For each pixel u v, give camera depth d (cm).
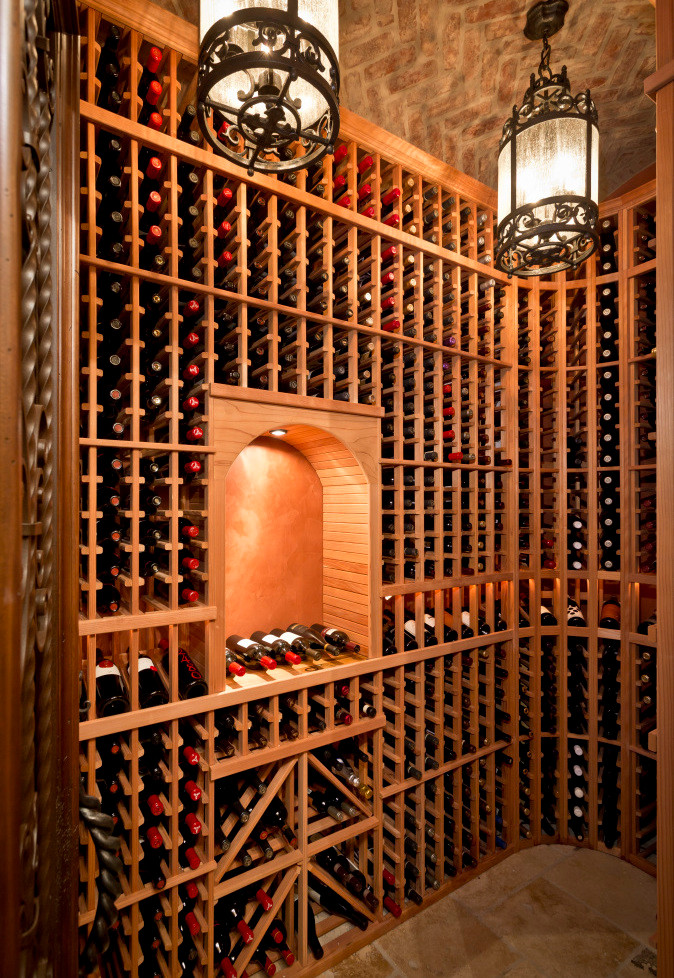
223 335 225
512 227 172
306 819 221
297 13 98
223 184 215
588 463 306
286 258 229
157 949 192
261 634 252
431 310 271
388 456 281
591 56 238
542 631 307
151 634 228
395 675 259
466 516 307
